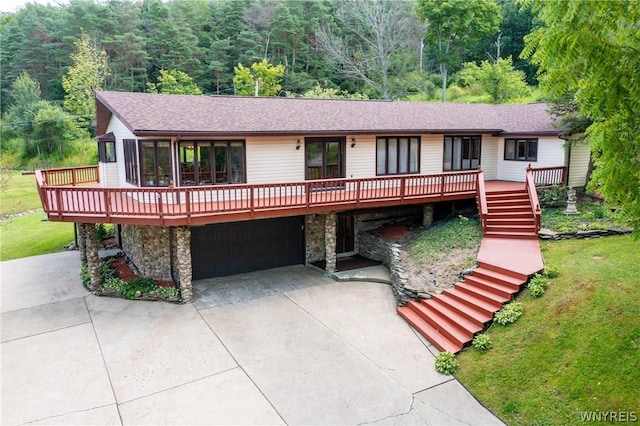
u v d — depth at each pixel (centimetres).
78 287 1451
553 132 1772
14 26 5284
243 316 1212
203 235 1519
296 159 1619
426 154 1908
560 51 547
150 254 1434
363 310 1244
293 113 1741
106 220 1248
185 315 1221
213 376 918
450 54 4309
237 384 888
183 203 1381
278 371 934
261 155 1545
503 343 930
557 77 596
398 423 767
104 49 4416
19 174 3950
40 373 933
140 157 1387
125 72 4594
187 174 1429
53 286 1466
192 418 784
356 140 1730
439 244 1458
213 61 4538
